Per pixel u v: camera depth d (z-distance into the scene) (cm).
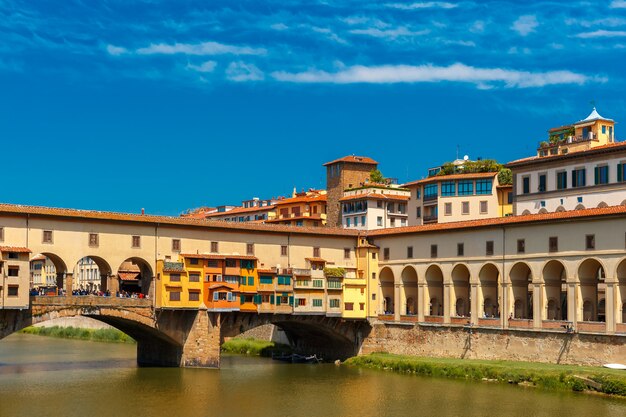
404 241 12112
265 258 11850
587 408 8169
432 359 11019
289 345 13725
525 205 12725
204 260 11056
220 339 11288
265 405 8625
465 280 11556
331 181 17750
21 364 11650
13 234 9875
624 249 9294
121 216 10644
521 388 9388
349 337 12256
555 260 10031
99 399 8788
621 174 11331
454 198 14938
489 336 10700
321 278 11962
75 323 17325
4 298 9562
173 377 10300
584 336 9600
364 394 9244
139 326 10875
